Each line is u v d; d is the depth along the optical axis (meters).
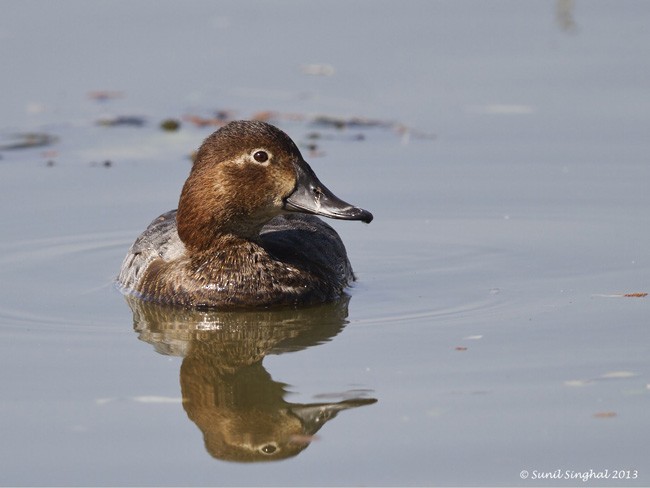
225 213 15.28
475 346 13.80
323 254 16.09
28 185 20.53
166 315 15.32
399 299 15.80
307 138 22.36
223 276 15.38
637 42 26.00
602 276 16.39
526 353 13.52
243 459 11.38
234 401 12.62
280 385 12.86
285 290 15.36
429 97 23.92
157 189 20.36
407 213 19.28
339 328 14.70
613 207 19.14
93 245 18.22
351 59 25.77
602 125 22.25
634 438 11.42
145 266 16.17
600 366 13.04
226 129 15.36
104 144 22.44
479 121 22.75
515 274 16.67
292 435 11.77
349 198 19.77
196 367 13.56
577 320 14.62
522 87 24.11
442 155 21.44
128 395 12.77
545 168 20.72
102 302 15.90
